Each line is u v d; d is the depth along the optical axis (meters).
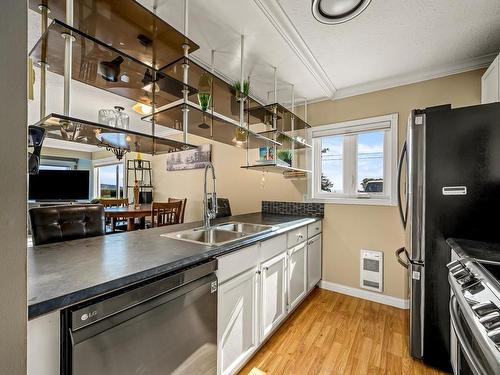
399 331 2.00
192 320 1.14
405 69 2.29
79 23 1.28
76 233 1.62
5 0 0.46
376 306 2.44
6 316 0.47
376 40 1.85
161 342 1.01
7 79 0.47
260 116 2.49
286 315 2.05
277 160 2.34
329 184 2.95
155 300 0.99
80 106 3.32
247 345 1.56
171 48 1.52
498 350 0.63
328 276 2.83
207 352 1.23
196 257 1.18
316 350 1.78
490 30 1.72
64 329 0.76
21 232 0.49
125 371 0.88
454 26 1.68
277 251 1.92
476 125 1.44
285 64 2.18
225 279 1.37
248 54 2.03
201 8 1.52
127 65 1.33
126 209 3.73
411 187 1.62
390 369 1.59
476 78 2.13
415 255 1.61
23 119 0.49
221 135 2.31
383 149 2.59
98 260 1.08
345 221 2.72
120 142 1.61
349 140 2.80
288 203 3.08
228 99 2.08
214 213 2.09
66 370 0.75
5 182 0.47
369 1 1.46
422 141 1.57
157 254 1.18
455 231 1.48
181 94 1.72
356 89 2.67
